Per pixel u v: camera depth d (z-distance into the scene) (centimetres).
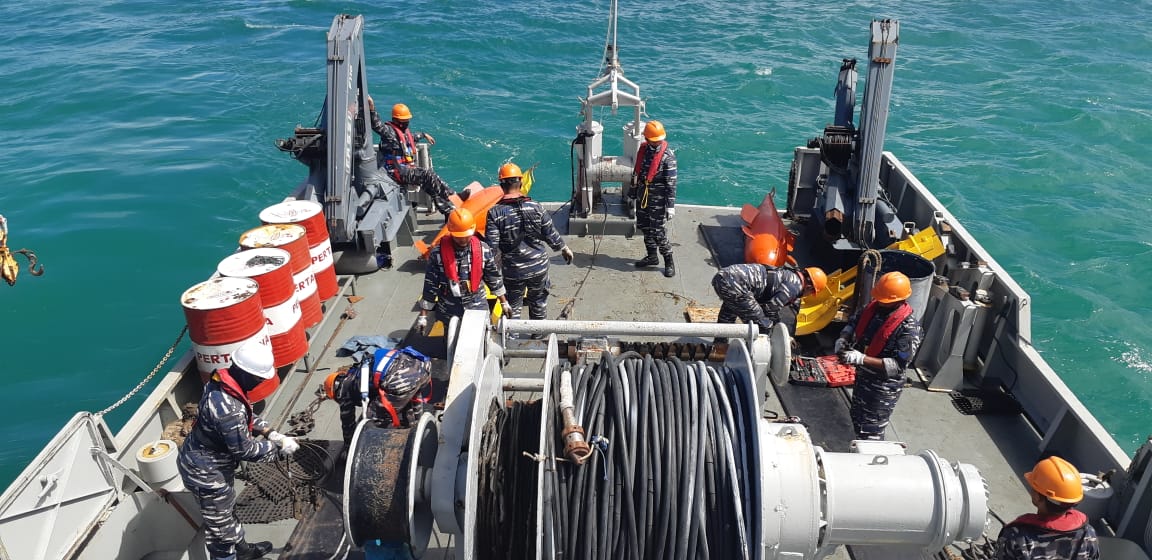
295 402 660
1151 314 1397
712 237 965
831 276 766
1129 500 515
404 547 463
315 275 753
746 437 422
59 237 1546
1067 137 2091
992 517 555
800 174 973
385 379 523
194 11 3195
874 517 423
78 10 3212
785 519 408
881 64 789
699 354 611
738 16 3002
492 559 424
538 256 716
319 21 3041
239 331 580
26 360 1227
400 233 945
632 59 2536
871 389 579
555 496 400
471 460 397
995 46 2753
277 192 1775
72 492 498
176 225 1614
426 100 2239
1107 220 1703
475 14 3019
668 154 818
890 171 981
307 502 560
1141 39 2809
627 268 887
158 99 2277
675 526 395
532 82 2381
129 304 1372
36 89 2330
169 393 599
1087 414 582
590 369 459
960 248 761
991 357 679
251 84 2414
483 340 469
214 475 482
